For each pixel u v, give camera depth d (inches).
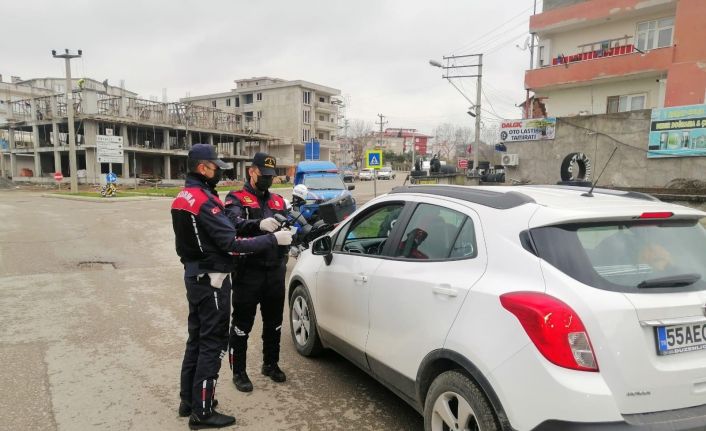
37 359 177.6
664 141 619.5
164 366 172.2
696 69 758.5
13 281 306.0
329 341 162.6
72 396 148.7
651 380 84.0
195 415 130.0
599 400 80.7
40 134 1924.2
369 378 163.6
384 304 126.7
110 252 415.8
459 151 3152.1
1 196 1218.6
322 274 163.2
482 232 105.7
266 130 2783.0
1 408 140.6
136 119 1738.4
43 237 496.7
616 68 904.3
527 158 759.1
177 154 1823.3
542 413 83.4
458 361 98.3
